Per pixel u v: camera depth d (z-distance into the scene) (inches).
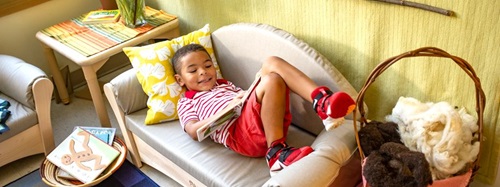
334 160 57.4
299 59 71.1
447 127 55.7
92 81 88.2
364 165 55.9
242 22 83.7
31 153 91.4
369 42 68.8
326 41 75.5
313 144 63.5
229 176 64.9
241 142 68.3
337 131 61.7
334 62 76.5
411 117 58.7
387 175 54.0
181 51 78.4
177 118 79.5
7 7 101.5
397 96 70.6
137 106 82.7
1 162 87.0
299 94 66.3
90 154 81.7
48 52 103.0
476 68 59.1
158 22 96.6
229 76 84.5
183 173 74.6
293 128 74.8
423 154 53.4
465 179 57.2
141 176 86.4
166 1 104.0
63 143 84.5
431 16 59.9
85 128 88.9
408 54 52.4
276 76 66.8
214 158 68.9
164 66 80.3
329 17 72.3
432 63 63.2
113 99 81.4
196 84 77.0
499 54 56.1
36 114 88.0
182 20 103.0
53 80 111.7
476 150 57.2
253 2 83.1
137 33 92.1
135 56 82.3
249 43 78.0
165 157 77.2
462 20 57.2
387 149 55.4
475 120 60.1
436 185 54.9
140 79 81.1
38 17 107.9
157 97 79.1
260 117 67.2
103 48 88.2
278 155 62.8
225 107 71.9
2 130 83.1
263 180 63.3
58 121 106.2
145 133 78.0
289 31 80.6
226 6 89.2
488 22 55.1
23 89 86.0
